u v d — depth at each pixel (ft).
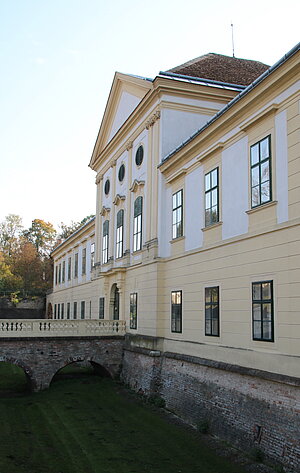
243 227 50.19
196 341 59.41
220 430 50.34
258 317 46.21
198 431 53.06
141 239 80.23
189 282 62.59
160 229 72.33
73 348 81.61
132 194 86.58
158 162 74.64
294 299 40.93
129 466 42.98
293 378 39.58
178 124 75.56
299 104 41.86
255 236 47.57
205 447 47.37
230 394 49.47
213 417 52.24
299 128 41.63
